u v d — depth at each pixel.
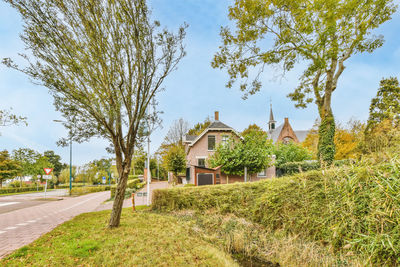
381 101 24.14
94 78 5.47
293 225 5.14
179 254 3.98
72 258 3.77
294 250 4.35
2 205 13.87
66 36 5.30
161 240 4.78
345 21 9.88
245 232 5.61
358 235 3.62
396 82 23.84
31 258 3.79
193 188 8.86
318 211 4.58
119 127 5.92
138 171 48.88
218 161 15.71
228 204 7.42
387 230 3.19
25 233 5.89
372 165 3.77
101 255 3.89
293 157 19.84
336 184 4.18
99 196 20.89
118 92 6.16
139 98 6.32
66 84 5.45
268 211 5.89
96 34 5.41
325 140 11.15
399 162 3.34
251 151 14.97
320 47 9.27
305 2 8.87
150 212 9.01
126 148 6.12
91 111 5.66
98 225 6.34
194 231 5.94
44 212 10.23
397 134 4.67
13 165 34.31
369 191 3.61
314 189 4.85
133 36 5.82
